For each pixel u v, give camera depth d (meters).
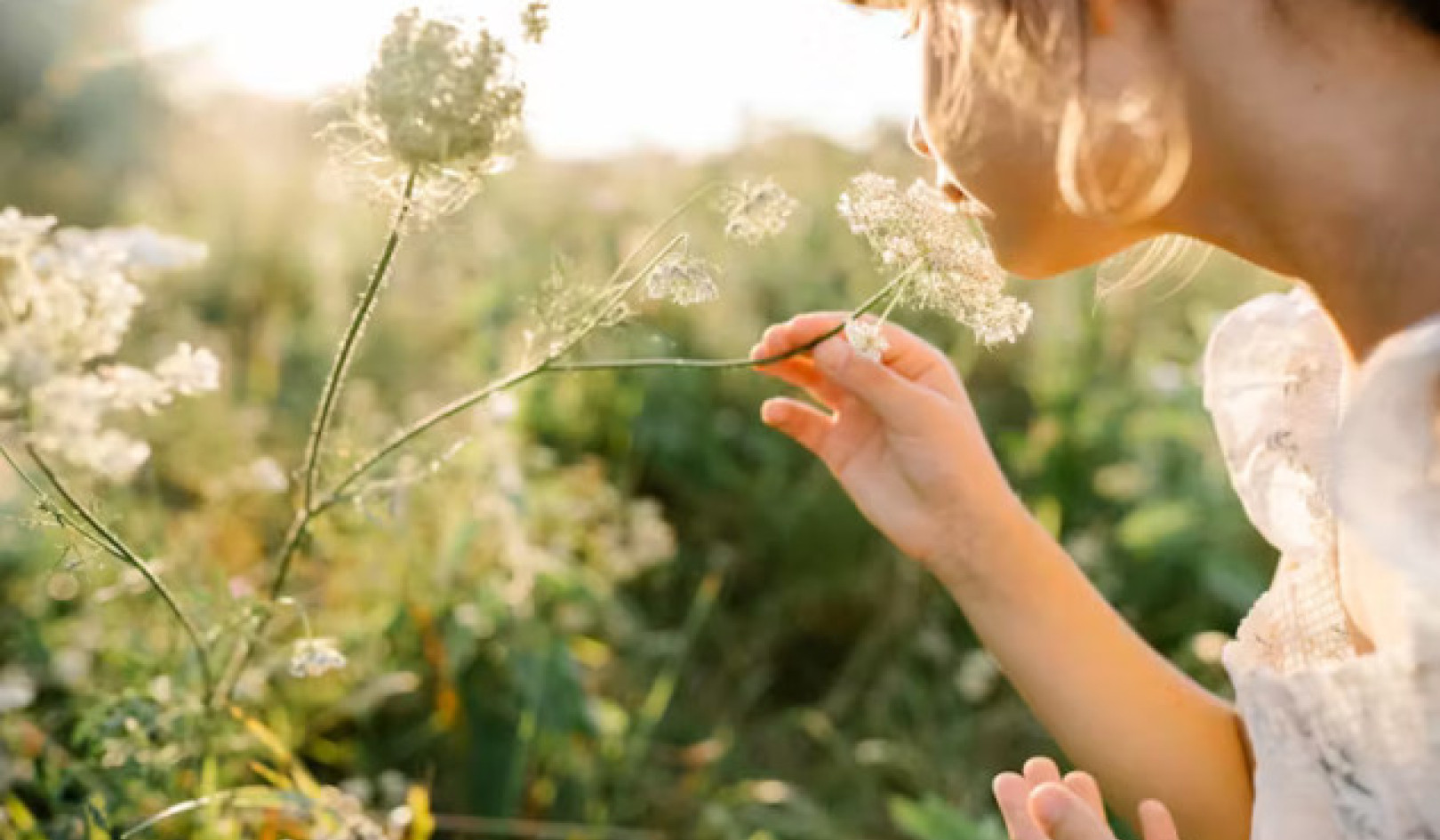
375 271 0.79
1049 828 0.73
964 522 0.90
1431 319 0.62
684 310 1.92
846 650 1.69
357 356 1.91
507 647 1.32
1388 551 0.62
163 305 1.87
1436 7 0.66
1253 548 1.65
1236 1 0.68
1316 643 0.82
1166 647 1.63
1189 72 0.69
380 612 1.30
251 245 2.13
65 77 2.41
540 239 2.17
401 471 1.00
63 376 0.70
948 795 1.46
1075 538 1.71
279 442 1.65
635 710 1.51
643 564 1.56
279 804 0.91
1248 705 0.74
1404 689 0.67
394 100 0.70
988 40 0.70
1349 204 0.68
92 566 0.82
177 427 1.56
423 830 1.03
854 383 0.88
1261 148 0.69
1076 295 1.85
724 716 1.56
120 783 0.95
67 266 0.72
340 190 0.76
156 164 2.48
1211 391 0.90
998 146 0.72
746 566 1.75
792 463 1.84
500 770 1.30
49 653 1.16
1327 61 0.67
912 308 0.81
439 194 0.75
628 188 2.36
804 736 1.57
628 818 1.36
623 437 1.79
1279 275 0.72
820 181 2.29
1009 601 0.90
